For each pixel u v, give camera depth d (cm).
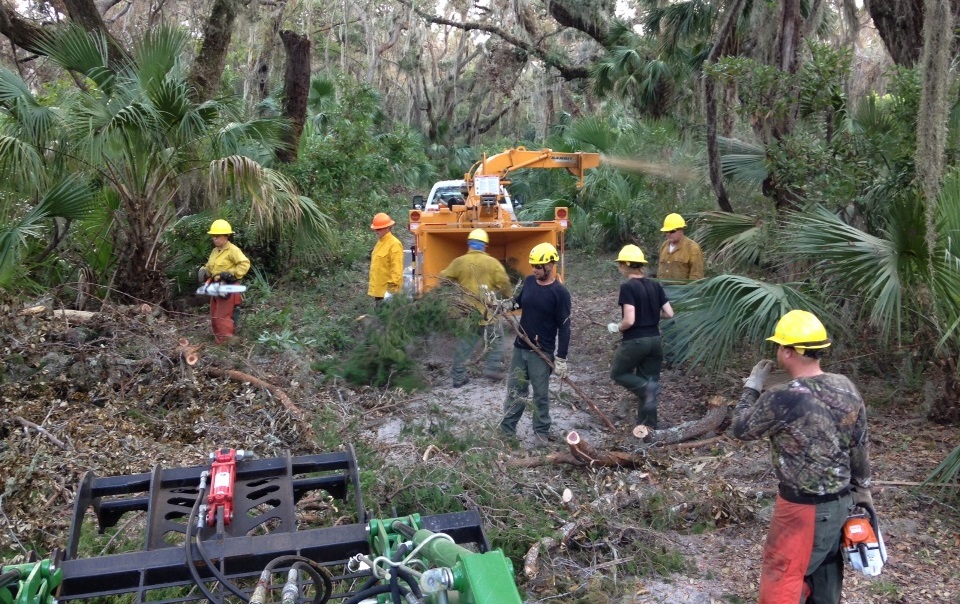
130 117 820
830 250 586
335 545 308
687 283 720
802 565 328
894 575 417
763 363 370
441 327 719
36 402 570
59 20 1298
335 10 3100
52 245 922
